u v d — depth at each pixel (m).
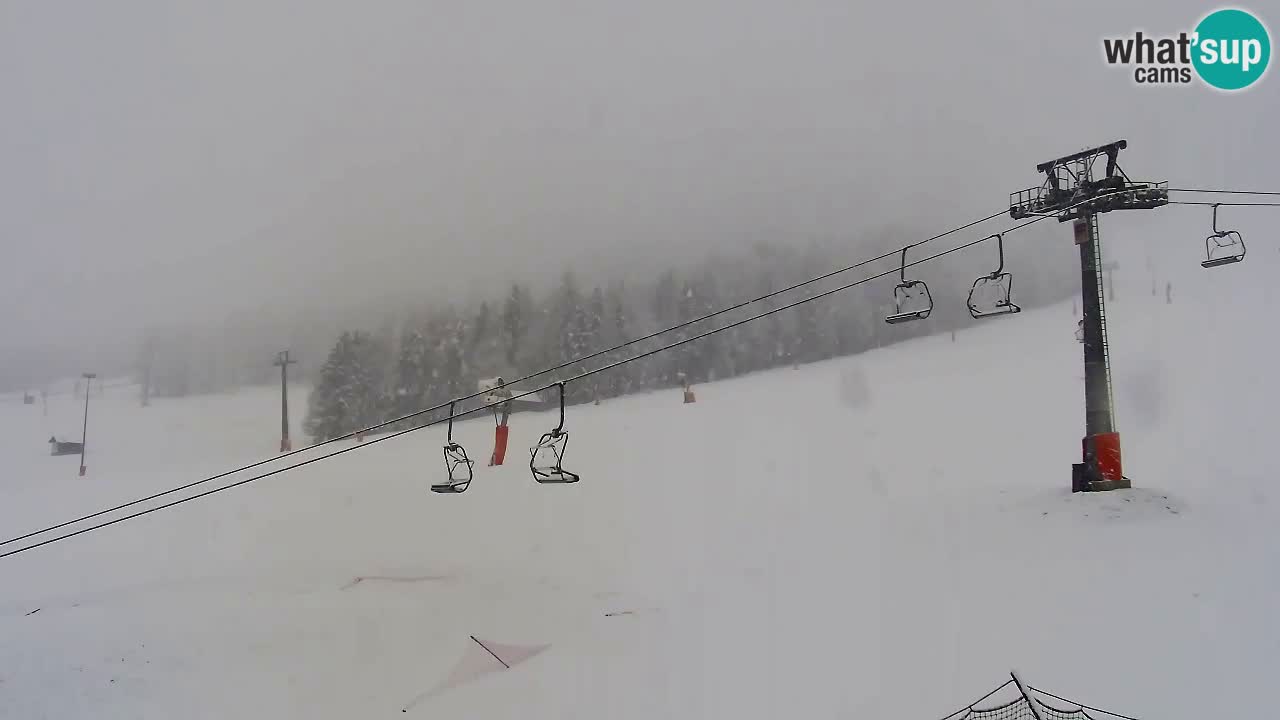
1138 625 11.31
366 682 11.98
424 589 16.80
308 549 21.55
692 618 14.22
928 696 10.16
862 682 10.84
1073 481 17.45
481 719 10.69
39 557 22.39
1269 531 14.05
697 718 10.31
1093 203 16.45
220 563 20.50
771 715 10.18
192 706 11.19
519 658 12.80
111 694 11.55
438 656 12.95
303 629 14.27
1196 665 10.02
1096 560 13.84
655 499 24.16
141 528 25.50
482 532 22.27
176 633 14.06
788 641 12.62
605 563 18.67
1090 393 17.25
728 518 21.56
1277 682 9.37
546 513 23.61
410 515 24.78
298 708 11.16
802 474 25.42
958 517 17.84
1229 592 11.86
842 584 14.99
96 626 14.53
